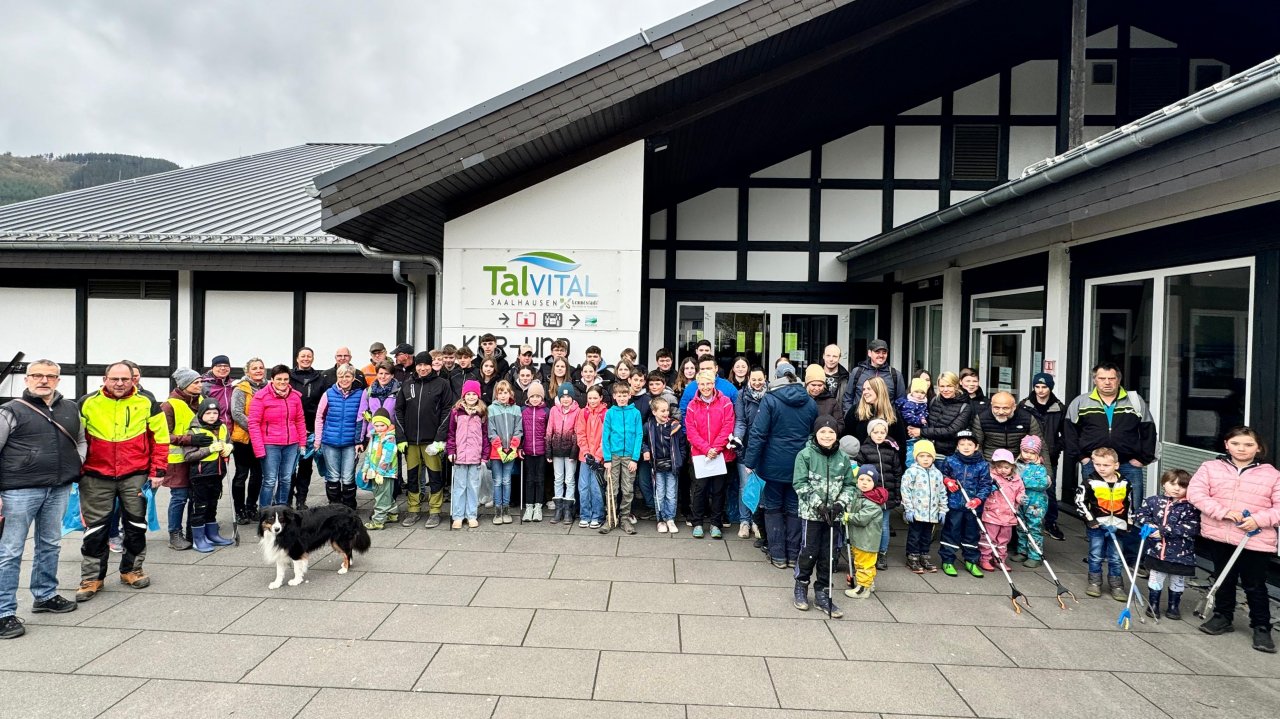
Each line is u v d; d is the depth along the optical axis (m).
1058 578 4.95
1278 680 3.50
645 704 3.17
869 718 3.08
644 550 5.41
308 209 10.90
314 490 7.56
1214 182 3.97
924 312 9.87
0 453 3.84
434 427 5.99
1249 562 3.93
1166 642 3.93
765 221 10.41
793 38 6.63
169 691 3.21
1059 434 5.80
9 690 3.20
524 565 5.00
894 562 5.32
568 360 6.84
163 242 9.19
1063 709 3.20
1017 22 8.98
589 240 6.93
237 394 5.84
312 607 4.21
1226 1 8.58
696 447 5.61
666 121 7.01
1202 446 5.33
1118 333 6.29
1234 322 5.04
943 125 10.16
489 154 6.08
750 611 4.25
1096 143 4.72
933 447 5.03
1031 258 7.42
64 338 9.93
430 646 3.70
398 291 9.66
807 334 10.53
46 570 4.09
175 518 5.35
